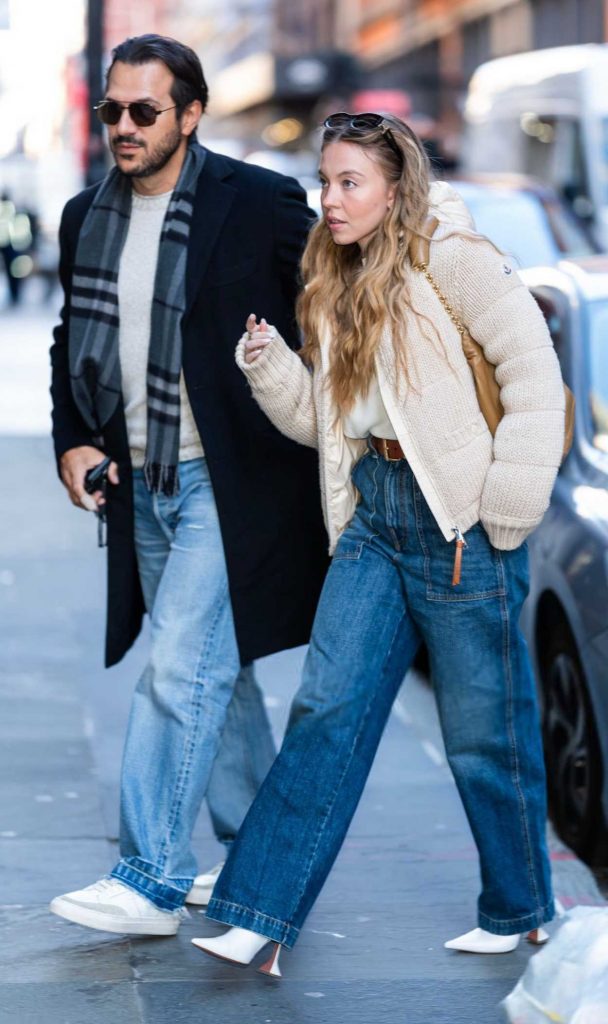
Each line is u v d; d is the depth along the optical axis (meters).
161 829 7.16
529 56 30.77
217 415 7.27
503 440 6.44
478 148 32.16
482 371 6.50
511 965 7.16
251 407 7.27
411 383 6.43
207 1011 6.66
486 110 31.45
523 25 65.56
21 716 11.23
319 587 7.49
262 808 6.77
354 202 6.42
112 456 7.54
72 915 7.00
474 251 6.42
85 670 12.52
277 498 7.34
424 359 6.43
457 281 6.41
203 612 7.27
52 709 11.44
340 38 104.19
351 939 7.48
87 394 7.44
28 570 15.98
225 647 7.30
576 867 8.89
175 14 147.12
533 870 7.12
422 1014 6.70
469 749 6.91
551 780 9.77
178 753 7.18
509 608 6.71
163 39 7.15
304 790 6.71
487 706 6.82
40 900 7.83
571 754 9.26
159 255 7.23
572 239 17.42
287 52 111.94
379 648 6.75
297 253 7.29
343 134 6.43
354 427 6.66
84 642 13.38
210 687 7.25
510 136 29.70
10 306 52.38
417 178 6.41
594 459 9.87
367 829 9.23
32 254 52.41
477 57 73.62
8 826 9.02
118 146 7.12
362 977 7.04
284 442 7.34
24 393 29.73
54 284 53.16
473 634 6.71
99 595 15.07
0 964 7.03
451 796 9.92
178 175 7.28
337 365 6.57
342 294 6.62
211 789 7.83
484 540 6.61
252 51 116.19
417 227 6.40
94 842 8.79
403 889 8.20
